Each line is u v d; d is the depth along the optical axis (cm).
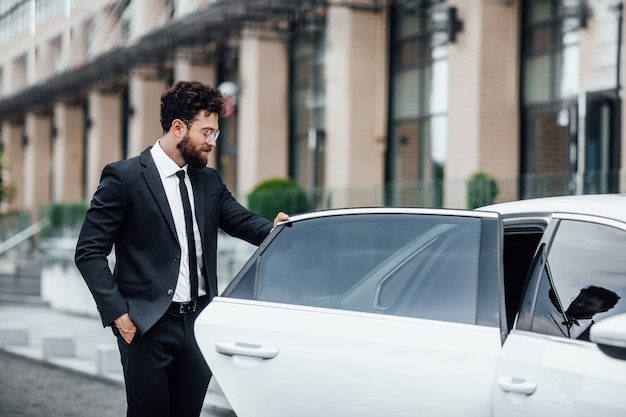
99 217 554
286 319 484
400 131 2216
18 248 3322
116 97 3772
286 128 2602
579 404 403
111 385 1279
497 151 1928
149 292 550
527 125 1908
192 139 554
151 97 3303
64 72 3369
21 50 4741
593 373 404
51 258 2708
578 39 1777
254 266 513
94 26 3862
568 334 430
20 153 4725
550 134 1844
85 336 1903
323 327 473
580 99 1728
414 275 474
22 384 1288
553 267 450
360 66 2256
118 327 547
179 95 554
